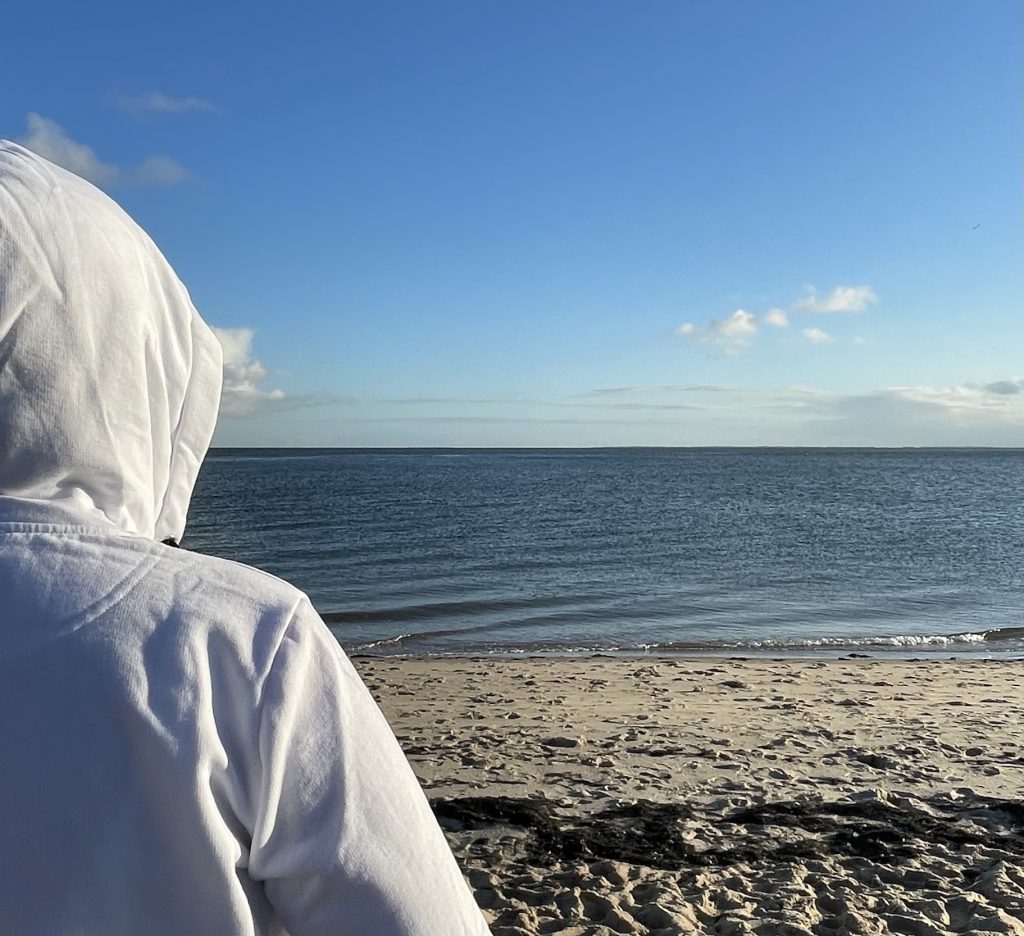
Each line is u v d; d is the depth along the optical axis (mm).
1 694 698
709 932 4195
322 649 766
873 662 12898
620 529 38500
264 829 705
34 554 734
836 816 5766
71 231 761
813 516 46719
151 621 726
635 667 12164
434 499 57812
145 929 685
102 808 688
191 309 904
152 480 836
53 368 737
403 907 717
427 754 7316
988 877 4793
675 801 6105
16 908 681
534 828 5484
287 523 39844
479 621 17469
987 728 8305
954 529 39719
